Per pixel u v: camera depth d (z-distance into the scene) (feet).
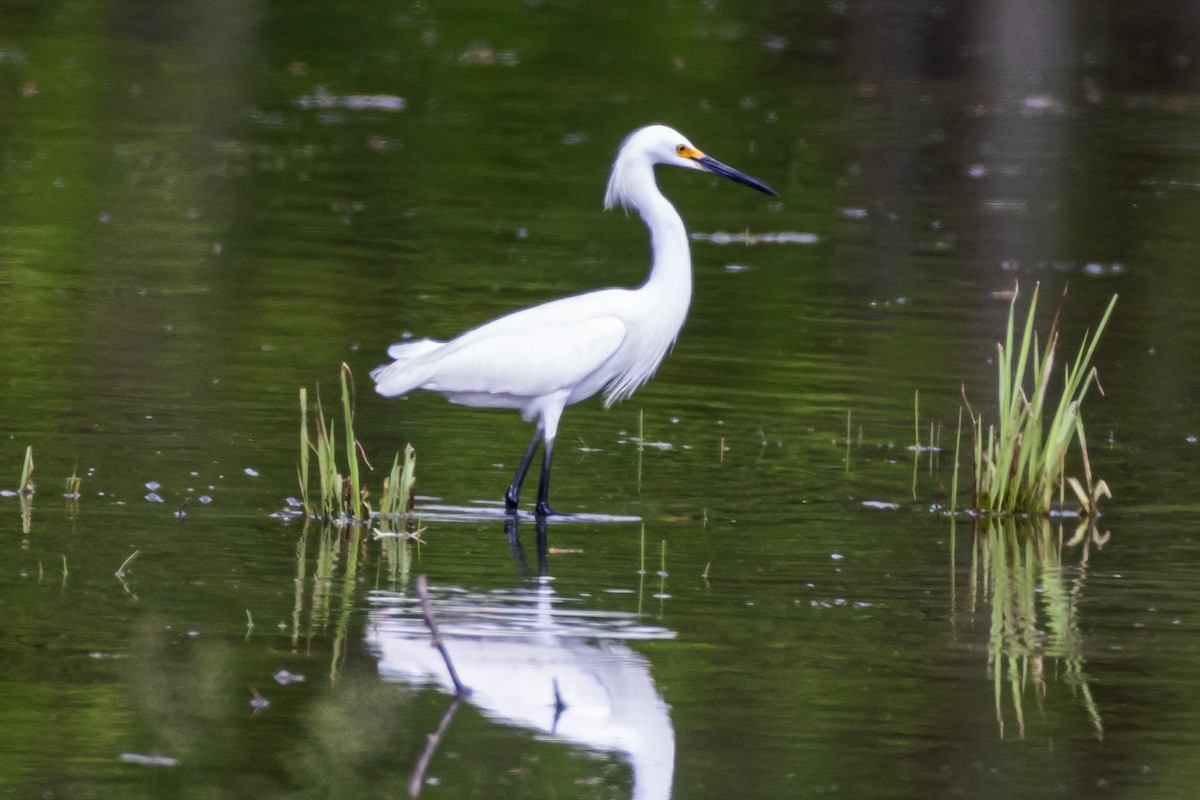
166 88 107.24
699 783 25.04
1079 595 34.58
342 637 30.60
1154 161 95.20
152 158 86.74
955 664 30.40
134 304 58.23
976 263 71.26
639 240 73.82
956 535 38.93
